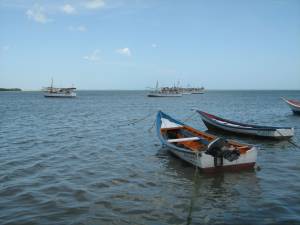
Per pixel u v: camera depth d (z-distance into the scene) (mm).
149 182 12969
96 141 22500
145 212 10023
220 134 25906
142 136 24719
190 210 10164
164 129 20422
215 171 13812
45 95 131750
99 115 45500
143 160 16672
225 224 9203
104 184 12672
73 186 12367
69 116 43719
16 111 53875
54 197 11156
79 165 15648
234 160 13789
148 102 93125
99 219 9477
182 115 46406
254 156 14164
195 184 12680
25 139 23312
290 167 15273
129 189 12109
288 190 11969
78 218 9516
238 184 12688
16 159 16797
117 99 119688
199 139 17766
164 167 15203
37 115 45469
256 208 10312
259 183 12797
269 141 22641
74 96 133875
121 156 17672
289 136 22641
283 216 9648
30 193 11531
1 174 13945
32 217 9531
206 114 28141
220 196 11438
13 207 10273
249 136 23969
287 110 55062
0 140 22859
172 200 11047
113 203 10695
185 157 15234
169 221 9406
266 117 42156
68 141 22500
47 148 19875
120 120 37781
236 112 51938
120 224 9195
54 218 9500
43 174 14023
